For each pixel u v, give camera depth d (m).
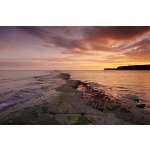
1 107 6.82
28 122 5.35
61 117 5.59
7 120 5.46
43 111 5.84
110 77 29.36
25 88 12.18
